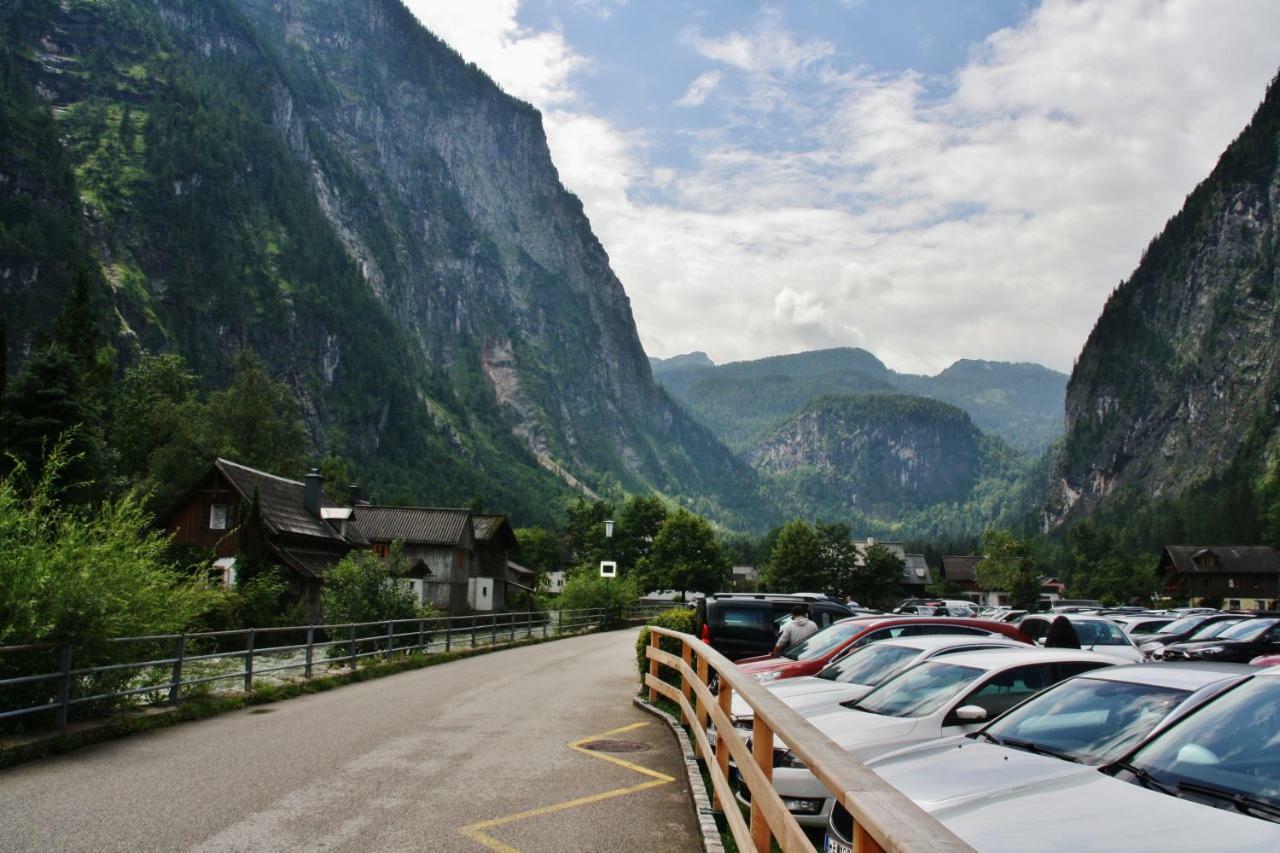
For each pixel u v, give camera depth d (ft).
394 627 85.30
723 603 60.75
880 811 9.43
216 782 30.19
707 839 22.80
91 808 26.32
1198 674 20.77
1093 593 407.85
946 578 466.70
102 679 41.32
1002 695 27.43
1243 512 500.33
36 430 123.95
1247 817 13.82
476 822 25.17
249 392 287.07
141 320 563.89
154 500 159.74
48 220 507.30
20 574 36.55
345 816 25.63
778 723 15.17
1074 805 15.15
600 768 33.55
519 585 236.63
